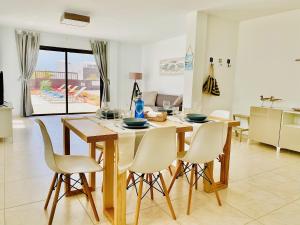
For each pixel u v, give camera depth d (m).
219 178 2.88
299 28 4.13
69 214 2.00
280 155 3.92
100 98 8.17
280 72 4.44
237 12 4.37
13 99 6.57
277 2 3.79
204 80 4.69
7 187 2.45
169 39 7.21
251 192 2.53
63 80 7.36
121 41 8.04
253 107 4.50
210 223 1.94
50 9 4.51
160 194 2.42
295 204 2.29
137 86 8.13
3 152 3.57
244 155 3.88
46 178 2.69
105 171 1.98
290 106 4.31
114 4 4.11
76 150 3.80
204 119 2.49
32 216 1.95
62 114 7.44
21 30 6.37
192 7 4.13
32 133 4.80
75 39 7.28
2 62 6.28
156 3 3.99
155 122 2.36
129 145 1.79
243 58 5.05
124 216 1.83
